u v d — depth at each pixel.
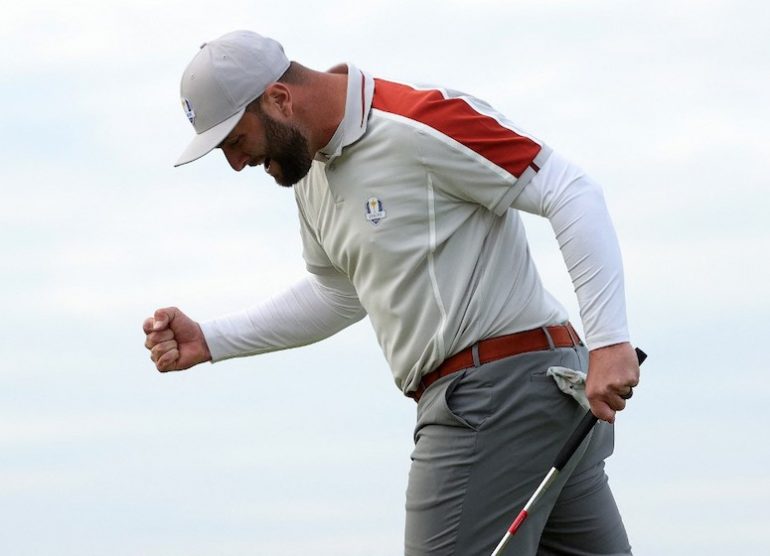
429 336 9.36
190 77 9.32
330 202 9.52
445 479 9.37
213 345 10.84
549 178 9.12
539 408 9.27
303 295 10.87
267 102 9.27
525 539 9.41
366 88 9.34
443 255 9.27
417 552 9.52
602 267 9.03
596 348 9.03
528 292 9.41
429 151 9.09
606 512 9.82
